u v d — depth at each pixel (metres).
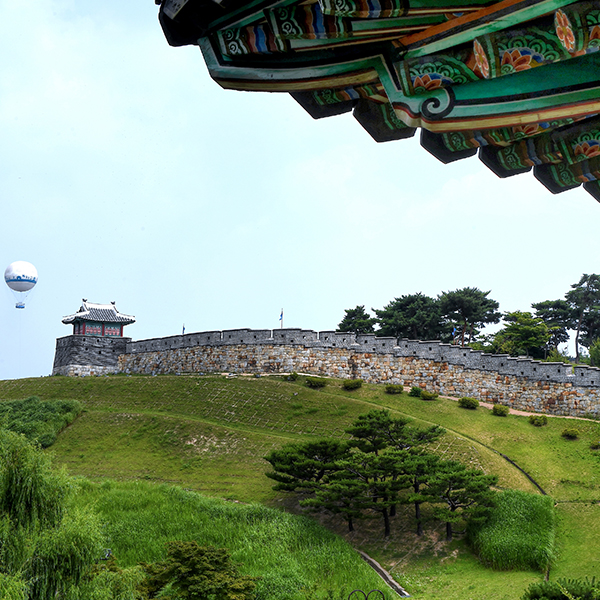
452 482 43.62
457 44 5.77
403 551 42.16
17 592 19.53
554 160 7.32
